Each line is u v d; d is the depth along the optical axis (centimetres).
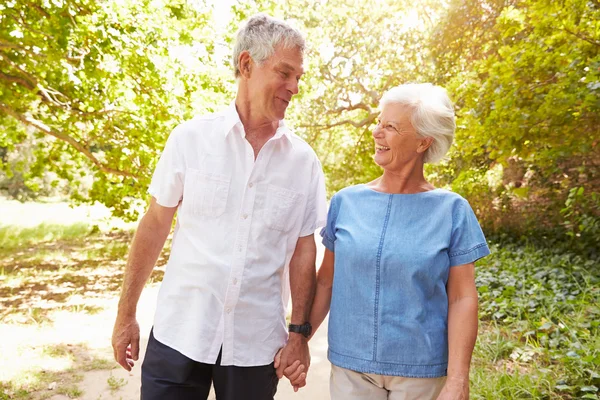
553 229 920
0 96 812
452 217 188
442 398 176
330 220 210
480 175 994
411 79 1395
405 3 1416
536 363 400
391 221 191
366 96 1577
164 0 722
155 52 685
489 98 605
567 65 562
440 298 187
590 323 450
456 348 181
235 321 207
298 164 219
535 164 857
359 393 190
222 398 212
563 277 661
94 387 395
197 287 205
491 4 960
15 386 388
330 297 221
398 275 184
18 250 1088
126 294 219
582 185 844
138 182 882
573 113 556
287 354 217
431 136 190
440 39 1106
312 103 1539
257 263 210
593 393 344
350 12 1474
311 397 379
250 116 214
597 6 557
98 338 516
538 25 573
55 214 1906
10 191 2497
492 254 854
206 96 809
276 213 213
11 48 722
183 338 206
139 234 220
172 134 216
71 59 720
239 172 210
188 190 209
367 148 1574
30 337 510
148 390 209
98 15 614
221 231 207
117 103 831
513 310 543
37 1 634
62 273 849
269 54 203
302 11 1394
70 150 968
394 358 183
